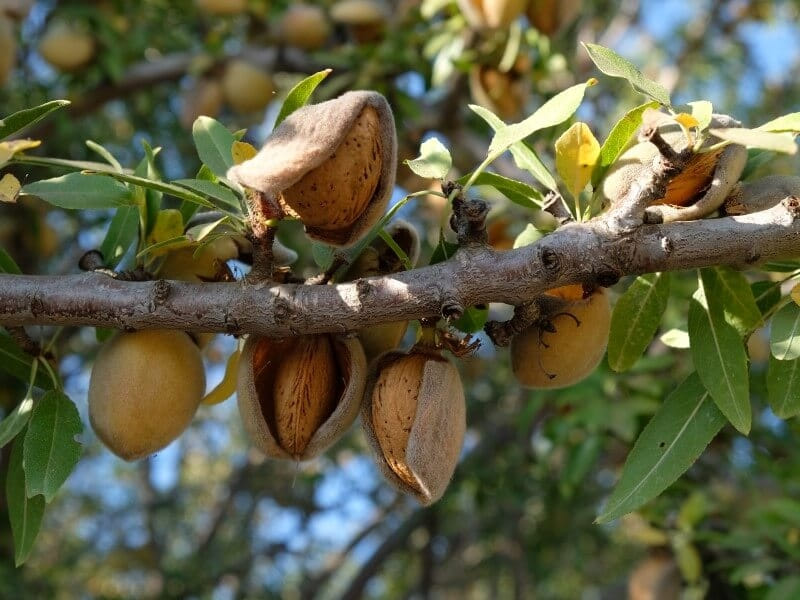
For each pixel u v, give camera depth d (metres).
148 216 0.38
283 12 0.92
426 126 0.80
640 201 0.32
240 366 0.34
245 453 1.33
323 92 0.81
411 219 0.86
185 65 0.88
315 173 0.30
